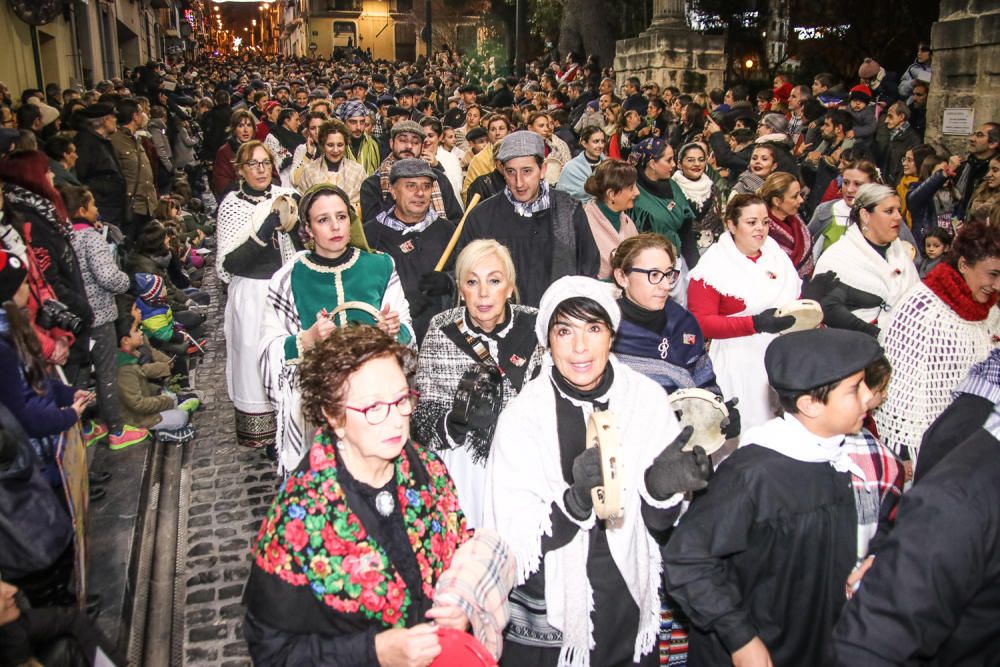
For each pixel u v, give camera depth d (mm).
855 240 4637
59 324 3559
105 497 4930
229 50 115375
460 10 38844
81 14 19375
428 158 7703
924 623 1895
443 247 5062
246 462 5633
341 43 68750
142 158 10617
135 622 3979
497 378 3348
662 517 2570
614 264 3592
